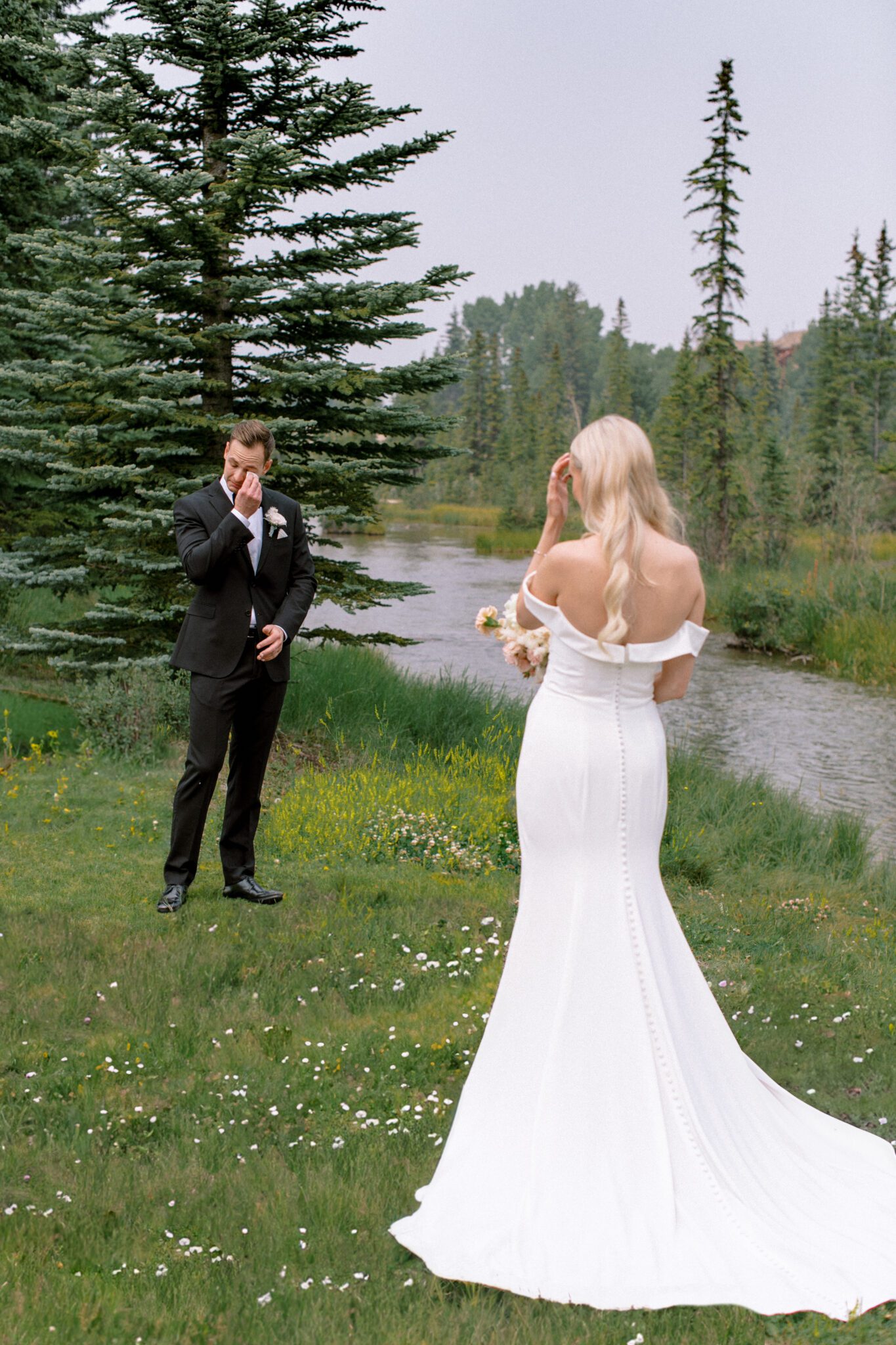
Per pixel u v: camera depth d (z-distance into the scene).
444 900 6.23
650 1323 2.60
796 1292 2.71
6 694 10.69
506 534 56.31
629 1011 3.00
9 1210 3.06
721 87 35.94
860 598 23.62
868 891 8.16
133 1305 2.67
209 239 9.60
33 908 5.78
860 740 14.76
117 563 10.48
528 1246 2.84
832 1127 3.48
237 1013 4.54
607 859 3.10
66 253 9.34
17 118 9.17
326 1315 2.64
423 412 10.48
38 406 10.79
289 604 5.56
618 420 3.10
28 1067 4.01
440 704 12.02
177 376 9.59
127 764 9.20
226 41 9.42
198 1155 3.41
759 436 52.53
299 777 9.21
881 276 63.44
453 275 10.09
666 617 3.10
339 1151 3.45
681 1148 2.95
